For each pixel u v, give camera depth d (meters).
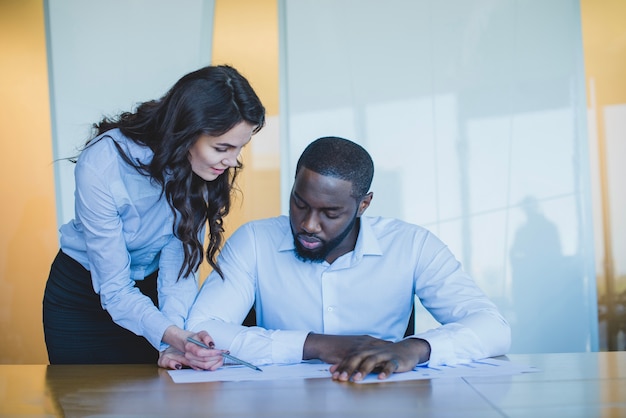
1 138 3.55
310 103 3.29
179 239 1.84
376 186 3.27
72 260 1.94
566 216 3.25
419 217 3.26
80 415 1.06
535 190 3.25
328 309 1.88
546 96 3.27
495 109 3.27
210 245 1.93
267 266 1.92
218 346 1.64
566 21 3.27
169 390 1.25
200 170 1.74
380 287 1.89
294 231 1.77
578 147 3.25
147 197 1.79
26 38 3.54
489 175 3.26
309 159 1.66
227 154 1.69
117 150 1.70
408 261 1.90
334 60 3.30
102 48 3.31
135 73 3.31
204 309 1.79
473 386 1.25
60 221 3.29
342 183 1.63
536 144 3.26
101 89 3.30
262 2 3.44
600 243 3.39
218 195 1.92
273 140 3.42
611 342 3.35
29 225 3.54
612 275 3.38
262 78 3.42
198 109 1.62
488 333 1.59
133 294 1.72
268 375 1.42
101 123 1.84
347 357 1.40
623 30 3.39
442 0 3.30
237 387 1.28
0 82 3.54
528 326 3.23
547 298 3.23
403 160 3.28
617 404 1.07
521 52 3.28
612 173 3.40
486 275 3.25
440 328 1.58
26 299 3.54
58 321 1.95
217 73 1.64
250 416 1.03
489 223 3.25
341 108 3.29
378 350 1.43
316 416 1.02
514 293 3.24
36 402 1.15
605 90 3.39
